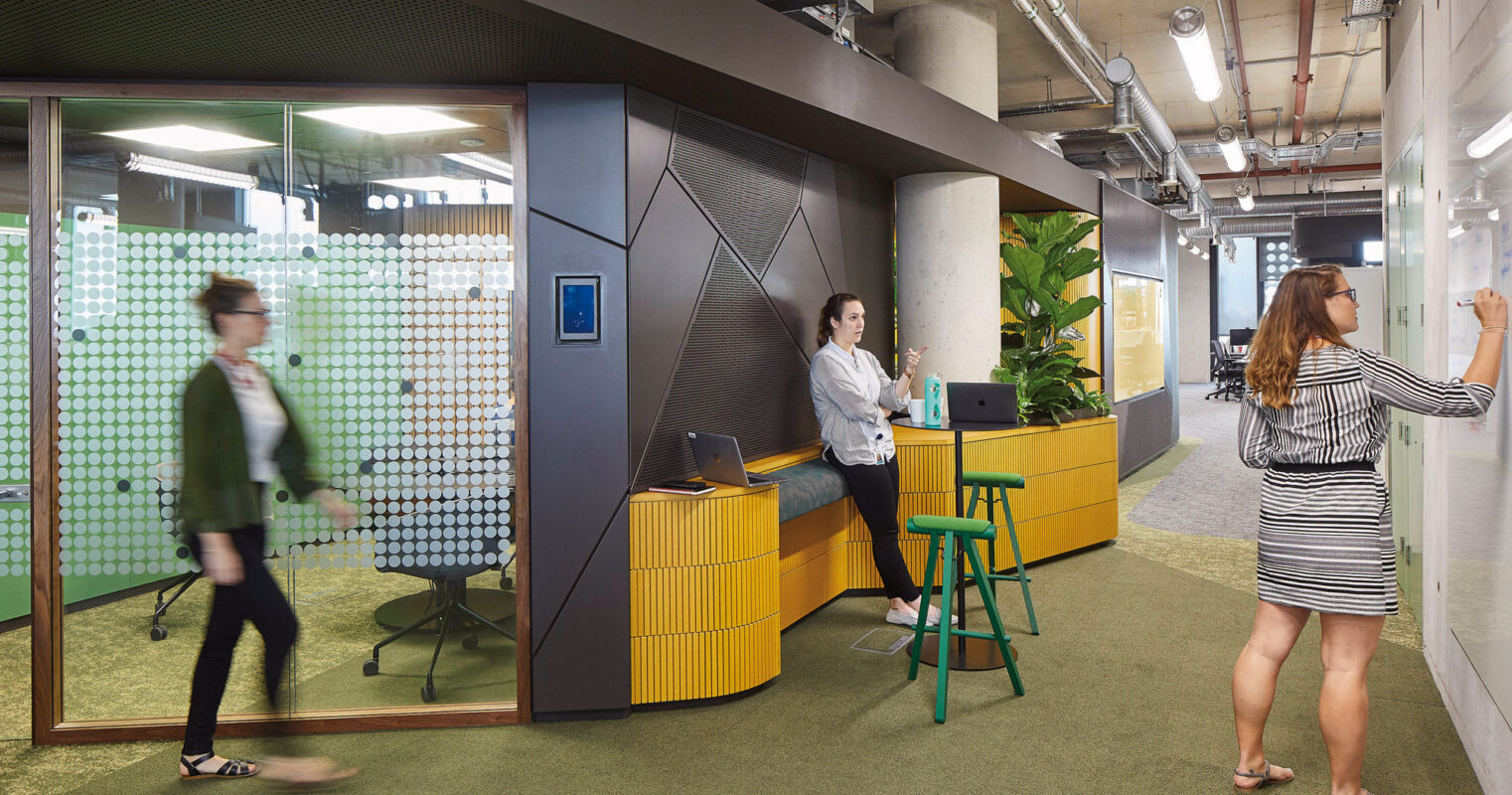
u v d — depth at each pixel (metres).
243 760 2.92
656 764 2.88
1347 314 2.45
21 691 3.44
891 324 5.62
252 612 2.54
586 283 3.22
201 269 3.11
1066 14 6.13
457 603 3.23
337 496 3.16
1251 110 10.62
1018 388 5.39
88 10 2.51
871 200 5.33
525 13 2.57
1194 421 13.55
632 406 3.35
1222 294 21.22
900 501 4.80
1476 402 2.23
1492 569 2.59
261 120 3.13
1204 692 3.43
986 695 3.43
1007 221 7.10
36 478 3.07
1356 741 2.44
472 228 3.20
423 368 3.19
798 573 4.34
